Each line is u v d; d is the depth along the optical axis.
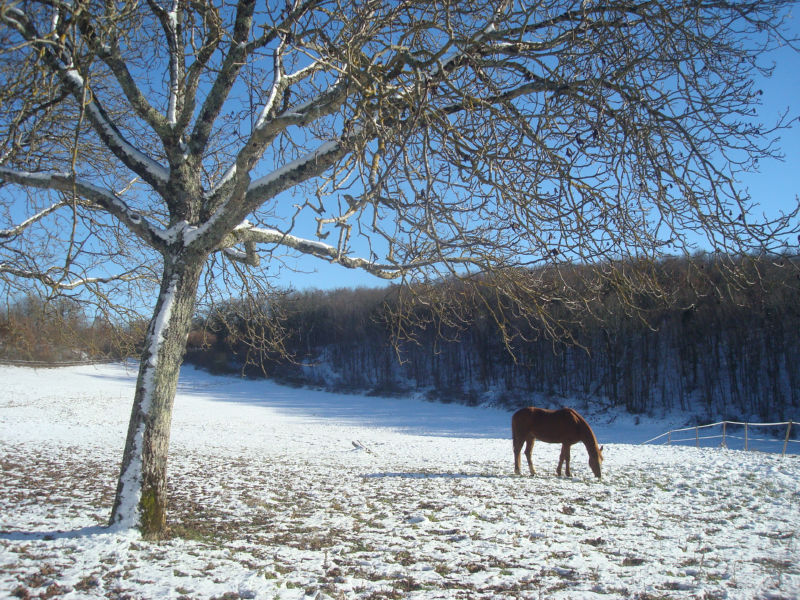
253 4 6.43
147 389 5.75
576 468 13.20
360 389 50.38
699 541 6.67
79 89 5.94
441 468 13.47
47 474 10.77
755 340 36.47
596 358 42.44
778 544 6.55
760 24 4.90
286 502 8.48
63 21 5.39
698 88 5.04
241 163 5.82
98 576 4.52
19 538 5.53
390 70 5.84
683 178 5.32
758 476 11.34
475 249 5.64
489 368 49.25
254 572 4.86
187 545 5.52
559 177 4.89
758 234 4.66
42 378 46.69
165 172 6.38
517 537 6.70
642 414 38.81
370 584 4.84
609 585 4.96
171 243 6.13
